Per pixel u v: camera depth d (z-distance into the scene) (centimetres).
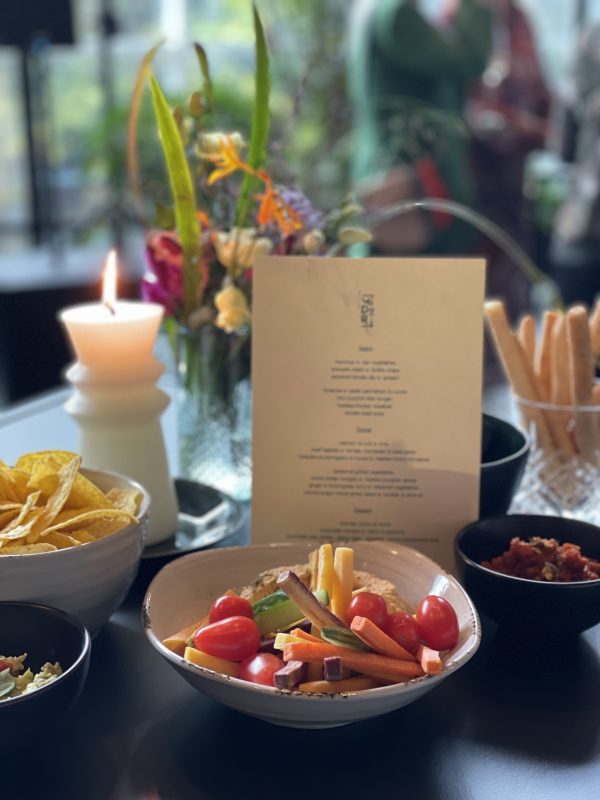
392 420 89
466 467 89
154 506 94
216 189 104
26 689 66
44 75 389
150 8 446
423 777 65
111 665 78
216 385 106
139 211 110
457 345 88
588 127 283
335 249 103
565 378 100
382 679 67
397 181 199
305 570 79
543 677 77
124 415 92
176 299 103
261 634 73
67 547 74
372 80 205
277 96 401
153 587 75
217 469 110
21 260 331
